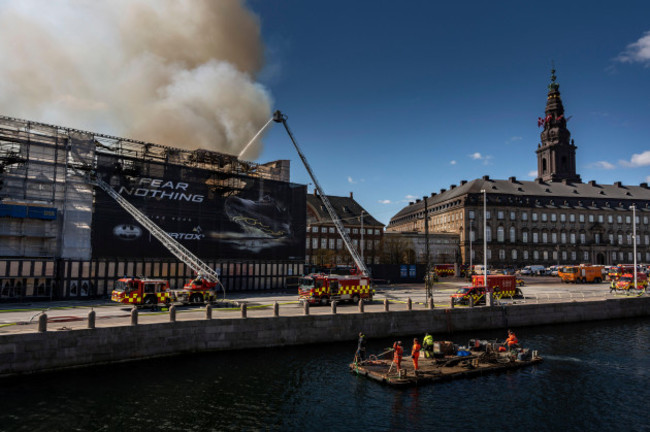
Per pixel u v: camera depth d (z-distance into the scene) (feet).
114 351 80.07
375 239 352.28
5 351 70.64
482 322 125.59
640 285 185.68
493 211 380.37
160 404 63.67
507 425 60.03
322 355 92.22
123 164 150.61
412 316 114.93
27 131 132.36
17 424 55.77
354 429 57.67
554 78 445.37
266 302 131.34
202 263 149.38
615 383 78.18
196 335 88.58
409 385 73.61
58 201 135.85
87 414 59.41
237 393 68.95
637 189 430.61
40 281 129.39
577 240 394.32
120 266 144.87
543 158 441.68
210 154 174.40
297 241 196.24
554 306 138.92
